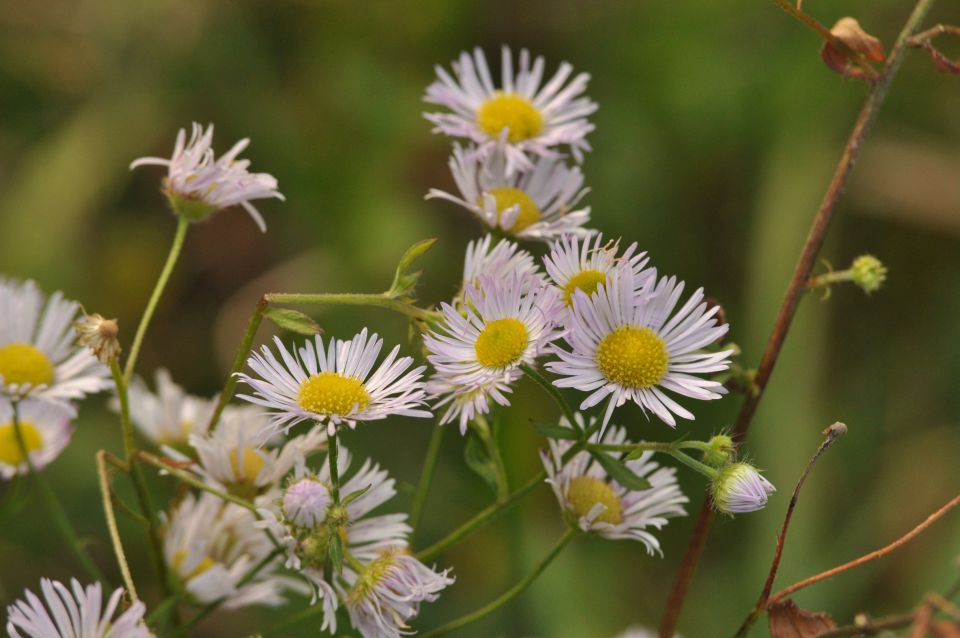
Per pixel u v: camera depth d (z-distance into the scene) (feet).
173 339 2.16
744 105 2.14
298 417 1.37
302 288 2.11
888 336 2.13
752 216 2.10
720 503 1.37
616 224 2.07
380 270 2.09
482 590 1.79
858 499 2.01
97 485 1.82
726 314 2.07
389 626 1.39
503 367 1.37
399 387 1.37
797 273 1.44
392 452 1.88
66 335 1.48
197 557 1.45
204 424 1.49
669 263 2.08
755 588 1.80
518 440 1.85
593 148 2.12
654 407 1.36
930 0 1.43
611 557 1.89
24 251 2.15
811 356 1.96
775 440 1.88
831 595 1.83
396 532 1.42
